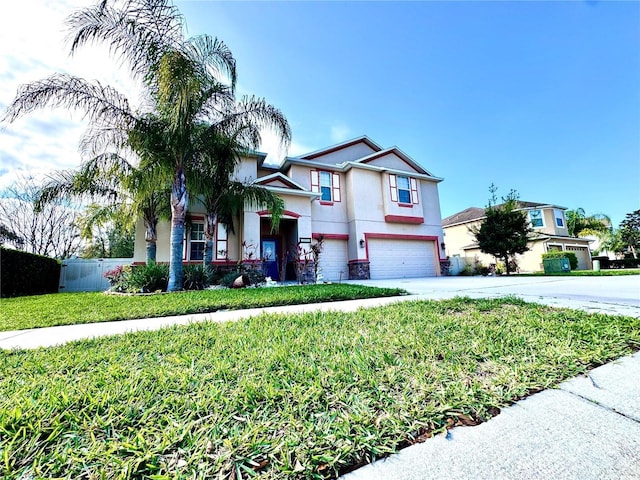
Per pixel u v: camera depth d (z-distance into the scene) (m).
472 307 4.57
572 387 1.90
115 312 4.91
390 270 15.30
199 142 8.62
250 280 10.18
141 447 1.35
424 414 1.60
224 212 11.07
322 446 1.36
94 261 13.29
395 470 1.23
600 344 2.62
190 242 11.52
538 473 1.19
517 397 1.79
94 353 2.70
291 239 13.53
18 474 1.23
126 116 7.85
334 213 14.91
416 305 4.88
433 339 2.85
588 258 25.17
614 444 1.35
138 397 1.81
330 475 1.22
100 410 1.67
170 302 5.74
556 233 23.55
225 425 1.53
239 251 12.02
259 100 9.15
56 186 9.15
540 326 3.24
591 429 1.46
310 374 2.08
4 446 1.37
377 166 15.51
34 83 7.01
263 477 1.19
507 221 16.88
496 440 1.40
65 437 1.44
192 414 1.61
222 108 8.75
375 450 1.33
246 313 4.80
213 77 8.23
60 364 2.44
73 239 19.33
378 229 15.15
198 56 7.80
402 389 1.88
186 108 7.51
